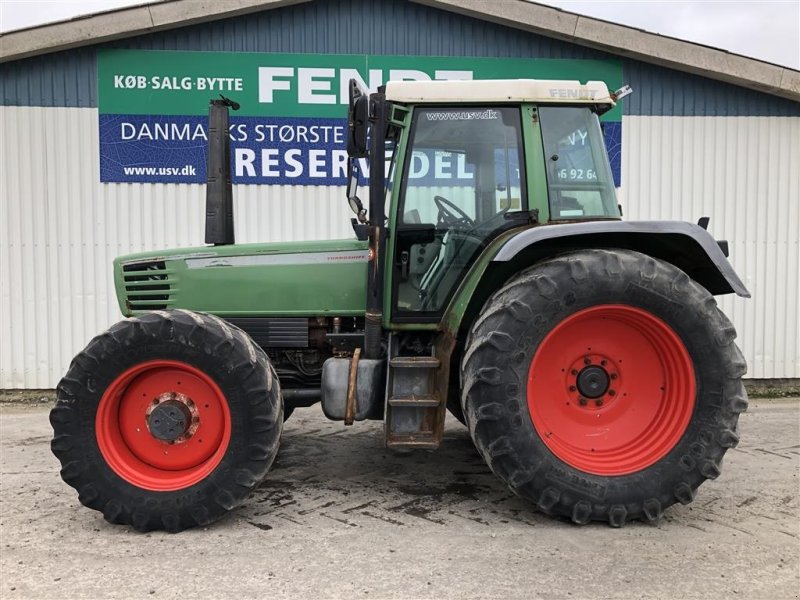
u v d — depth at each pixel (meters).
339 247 3.60
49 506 3.31
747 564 2.61
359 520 3.08
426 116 3.37
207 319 3.03
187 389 3.05
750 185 6.51
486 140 3.37
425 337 3.55
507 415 2.90
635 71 6.36
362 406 3.22
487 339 2.91
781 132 6.48
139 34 5.95
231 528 2.99
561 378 3.12
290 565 2.60
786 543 2.81
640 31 6.09
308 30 6.11
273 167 6.21
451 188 3.40
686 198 6.49
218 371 2.94
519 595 2.35
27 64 5.95
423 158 3.38
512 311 2.91
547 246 3.21
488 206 3.39
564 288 2.93
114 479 2.92
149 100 6.07
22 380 6.13
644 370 3.15
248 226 6.24
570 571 2.54
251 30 6.07
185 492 2.92
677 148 6.45
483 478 3.74
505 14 6.04
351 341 3.59
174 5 5.82
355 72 6.17
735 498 3.39
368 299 3.28
